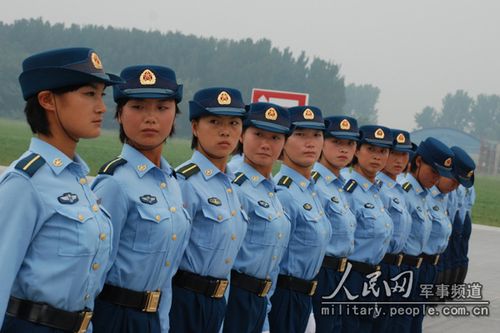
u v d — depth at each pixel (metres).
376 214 6.53
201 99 4.49
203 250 4.34
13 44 63.06
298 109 5.52
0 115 56.19
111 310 3.77
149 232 3.79
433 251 7.65
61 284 3.17
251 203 4.91
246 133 5.02
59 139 3.25
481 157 77.50
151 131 3.85
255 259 4.86
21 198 3.08
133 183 3.84
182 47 71.19
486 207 36.06
